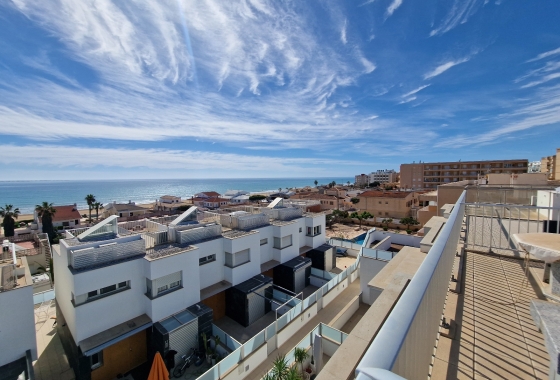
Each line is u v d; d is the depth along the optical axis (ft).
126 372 41.45
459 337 10.51
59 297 47.01
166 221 73.26
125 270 41.39
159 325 41.68
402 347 4.57
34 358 35.50
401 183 272.10
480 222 28.17
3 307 33.65
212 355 42.78
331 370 6.70
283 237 70.28
